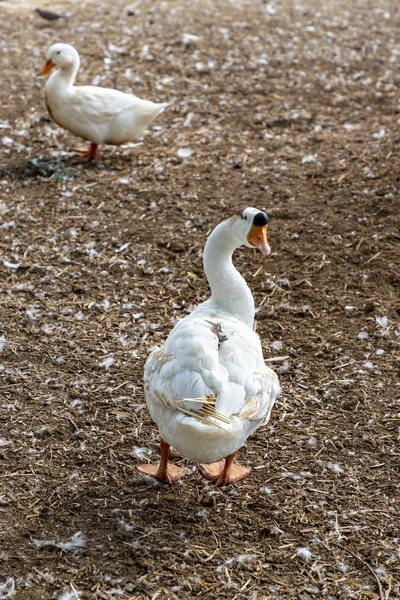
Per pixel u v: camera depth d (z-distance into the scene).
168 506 5.46
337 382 6.95
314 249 9.03
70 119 10.54
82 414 6.36
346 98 13.46
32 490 5.52
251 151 11.37
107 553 5.00
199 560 5.01
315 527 5.36
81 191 10.18
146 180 10.51
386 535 5.32
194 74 14.09
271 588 4.84
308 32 16.61
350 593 4.84
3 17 16.67
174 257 8.84
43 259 8.69
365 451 6.14
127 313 7.83
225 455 5.04
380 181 10.28
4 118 12.13
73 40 15.41
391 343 7.50
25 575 4.79
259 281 8.51
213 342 5.14
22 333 7.37
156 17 16.97
